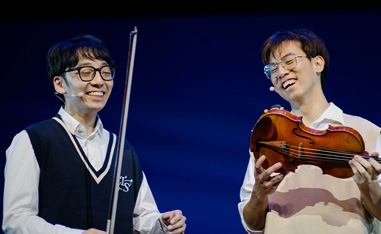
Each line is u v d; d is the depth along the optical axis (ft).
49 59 14.67
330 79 28.40
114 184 12.41
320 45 14.39
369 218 13.42
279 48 14.20
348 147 12.78
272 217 13.73
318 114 14.11
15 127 27.09
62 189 13.67
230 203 23.88
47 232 12.69
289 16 31.76
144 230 14.66
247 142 26.66
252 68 31.09
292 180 13.92
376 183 12.62
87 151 14.37
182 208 23.70
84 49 14.33
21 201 13.15
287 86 13.99
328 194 13.51
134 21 33.12
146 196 15.17
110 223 12.26
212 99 29.71
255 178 13.26
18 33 31.45
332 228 13.15
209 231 22.82
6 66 30.45
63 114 14.53
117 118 28.78
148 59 32.14
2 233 19.02
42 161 13.71
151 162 26.09
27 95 29.68
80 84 14.07
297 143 13.11
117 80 31.40
